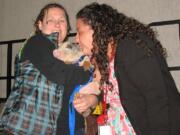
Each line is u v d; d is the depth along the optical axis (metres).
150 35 1.72
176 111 1.51
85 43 1.82
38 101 1.84
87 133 2.04
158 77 1.49
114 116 1.78
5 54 5.67
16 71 1.97
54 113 1.86
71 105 1.96
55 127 1.86
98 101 2.03
